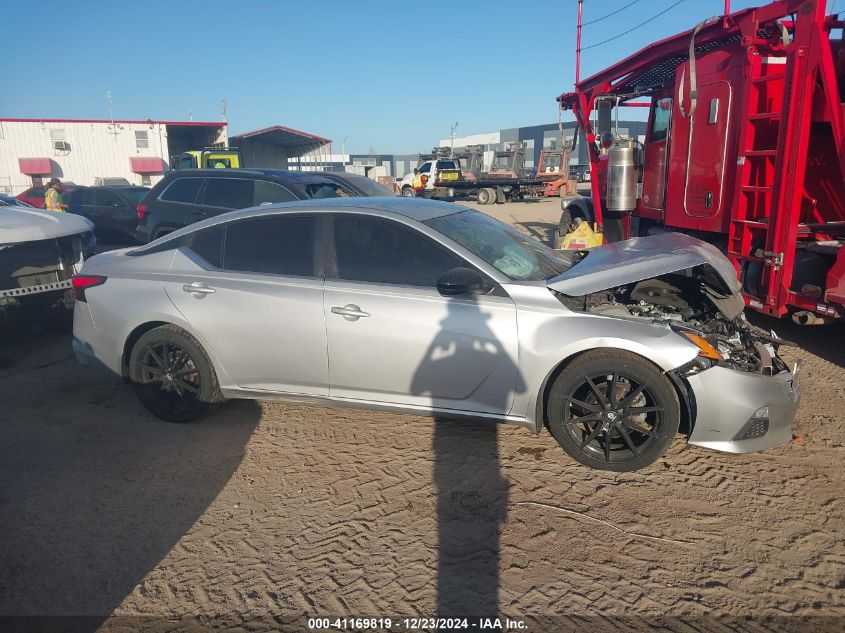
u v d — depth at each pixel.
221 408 4.84
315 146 40.66
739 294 4.34
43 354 6.33
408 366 3.88
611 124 10.19
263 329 4.13
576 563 2.92
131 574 2.94
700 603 2.65
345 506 3.45
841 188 6.24
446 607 2.66
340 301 3.97
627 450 3.70
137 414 4.76
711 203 6.94
